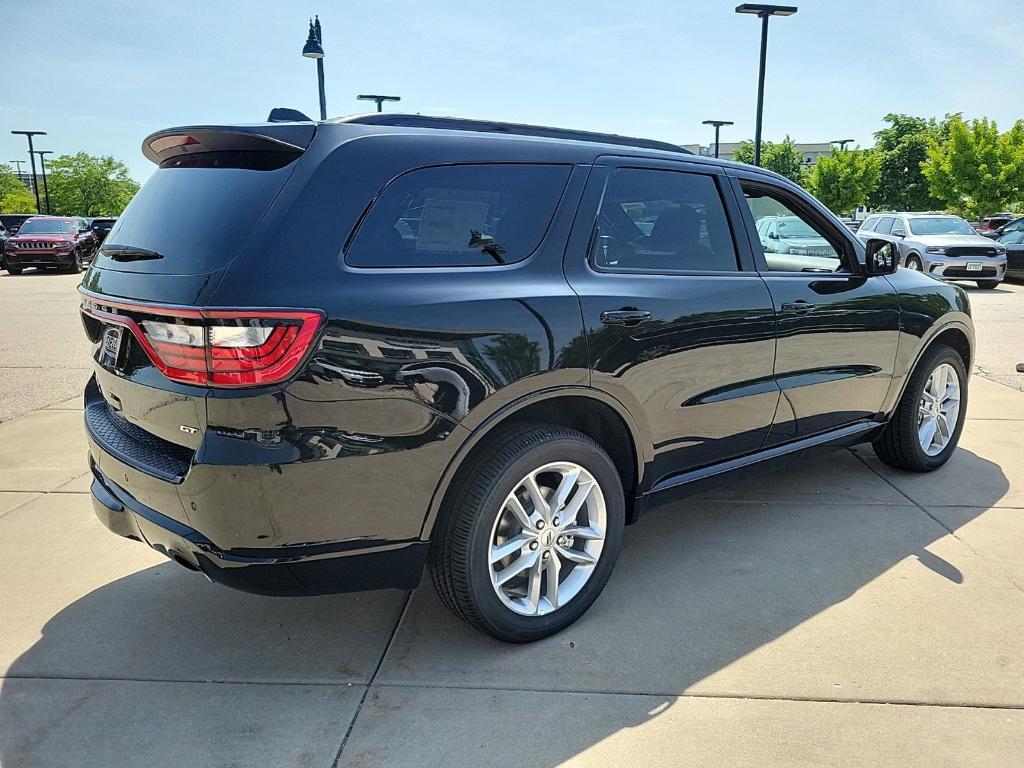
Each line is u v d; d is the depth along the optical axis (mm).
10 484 4535
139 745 2340
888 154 50844
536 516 2787
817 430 3912
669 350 3055
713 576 3363
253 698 2561
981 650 2781
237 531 2262
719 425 3361
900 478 4527
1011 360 8109
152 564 3529
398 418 2375
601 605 3131
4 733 2393
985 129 27359
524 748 2316
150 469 2414
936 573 3361
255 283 2209
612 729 2393
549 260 2811
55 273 23734
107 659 2783
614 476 2973
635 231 3127
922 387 4383
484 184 2723
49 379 7488
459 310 2490
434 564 2660
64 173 72812
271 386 2188
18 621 3039
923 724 2398
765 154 53469
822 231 3928
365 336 2307
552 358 2672
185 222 2455
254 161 2506
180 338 2236
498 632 2756
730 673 2668
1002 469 4672
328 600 3201
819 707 2482
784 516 3996
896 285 4191
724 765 2236
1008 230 17484
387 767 2246
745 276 3445
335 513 2348
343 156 2463
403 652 2814
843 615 3031
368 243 2424
